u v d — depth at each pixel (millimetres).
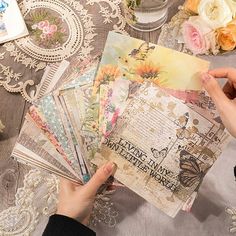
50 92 840
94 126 803
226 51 857
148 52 824
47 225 776
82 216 804
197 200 840
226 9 796
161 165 789
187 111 789
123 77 816
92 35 924
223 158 857
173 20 908
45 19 936
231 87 854
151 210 834
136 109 795
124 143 792
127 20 915
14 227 822
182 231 827
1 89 893
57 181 840
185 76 810
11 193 839
